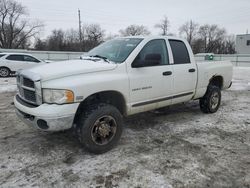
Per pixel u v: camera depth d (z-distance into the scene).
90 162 3.69
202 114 6.26
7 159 3.74
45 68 3.79
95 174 3.38
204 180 3.27
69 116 3.52
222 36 75.25
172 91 4.95
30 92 3.70
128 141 4.46
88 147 3.79
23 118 3.77
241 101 8.05
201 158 3.87
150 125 5.35
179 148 4.21
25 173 3.37
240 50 56.81
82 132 3.71
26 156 3.84
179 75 5.03
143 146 4.27
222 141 4.56
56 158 3.79
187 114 6.24
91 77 3.74
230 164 3.70
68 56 36.19
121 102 4.27
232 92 9.91
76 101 3.55
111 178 3.29
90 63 4.04
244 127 5.35
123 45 4.60
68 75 3.60
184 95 5.30
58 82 3.49
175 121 5.65
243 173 3.46
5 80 13.20
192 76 5.38
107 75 3.91
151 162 3.71
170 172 3.45
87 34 70.12
